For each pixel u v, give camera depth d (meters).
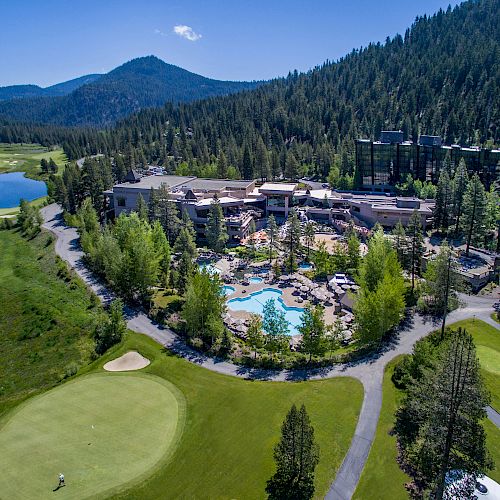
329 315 99.31
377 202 167.62
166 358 78.88
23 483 50.06
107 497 48.59
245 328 92.25
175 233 148.75
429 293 93.75
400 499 49.06
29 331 94.88
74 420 61.38
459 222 135.12
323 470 53.44
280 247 144.38
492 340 81.88
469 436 47.75
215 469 53.53
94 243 130.88
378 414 62.88
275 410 64.31
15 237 168.88
